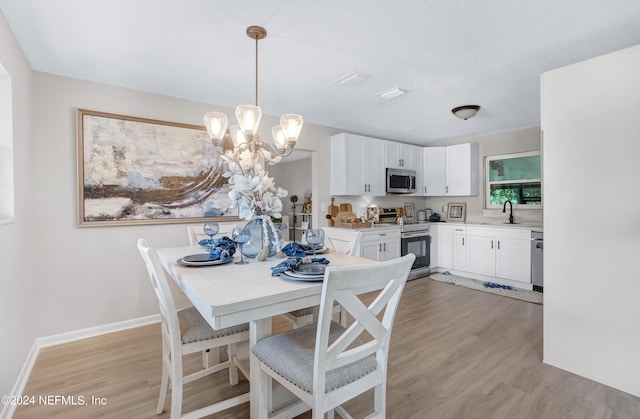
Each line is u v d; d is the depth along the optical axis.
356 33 1.95
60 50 2.14
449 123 4.18
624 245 1.86
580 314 2.04
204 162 3.22
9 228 1.82
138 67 2.42
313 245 1.99
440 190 5.11
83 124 2.62
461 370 2.12
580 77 2.00
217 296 1.18
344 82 2.72
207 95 3.06
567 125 2.06
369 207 4.81
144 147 2.90
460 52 2.20
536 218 4.42
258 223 1.88
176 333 1.41
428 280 4.55
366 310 1.19
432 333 2.72
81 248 2.64
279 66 2.41
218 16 1.76
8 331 1.76
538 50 2.17
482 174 4.96
